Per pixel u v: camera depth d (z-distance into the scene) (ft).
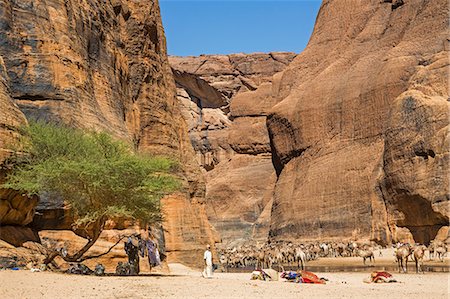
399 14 269.03
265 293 62.13
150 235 108.27
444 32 236.63
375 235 218.79
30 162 78.84
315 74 303.89
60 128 86.38
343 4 309.01
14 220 80.33
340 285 79.25
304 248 205.46
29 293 55.06
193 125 447.83
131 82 139.23
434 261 152.87
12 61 92.63
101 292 57.72
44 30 98.89
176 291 61.21
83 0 118.11
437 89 213.05
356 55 278.05
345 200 240.32
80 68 104.27
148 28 149.18
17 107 83.41
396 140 211.00
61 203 88.17
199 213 154.40
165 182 86.22
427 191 192.54
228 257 181.27
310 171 265.95
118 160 80.64
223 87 445.78
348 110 259.19
